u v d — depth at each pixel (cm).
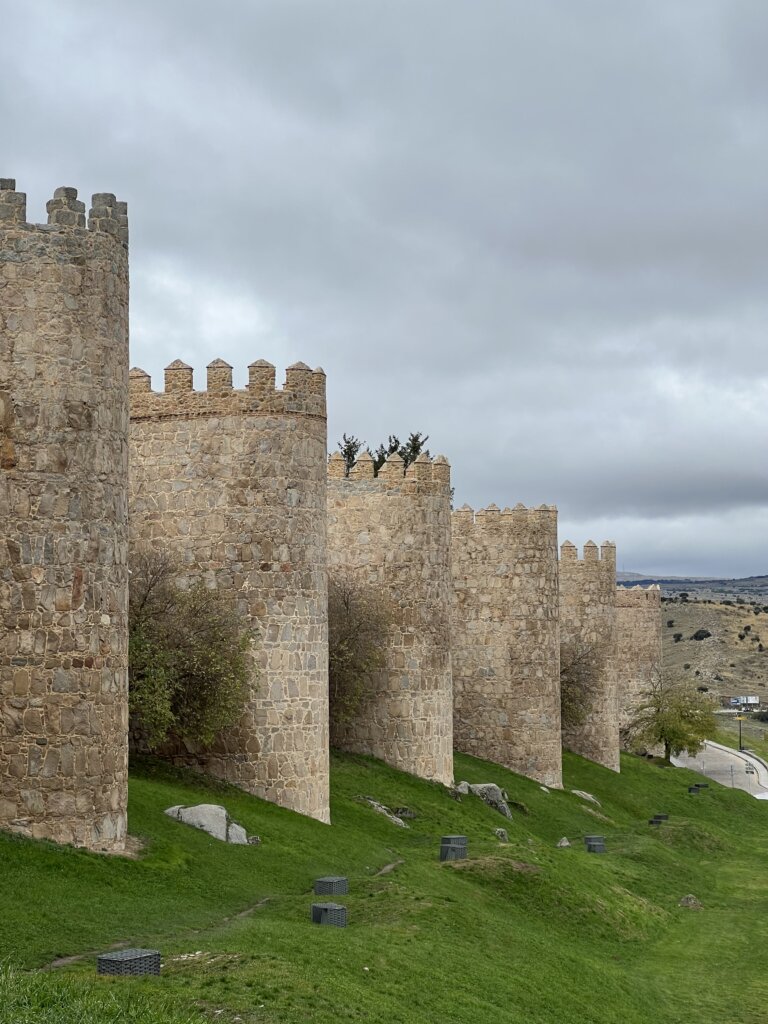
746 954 3909
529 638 6594
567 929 3788
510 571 6619
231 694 4019
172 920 2700
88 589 2942
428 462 5550
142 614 4025
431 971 2764
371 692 5447
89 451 2977
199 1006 2180
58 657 2897
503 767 6512
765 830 7206
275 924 2802
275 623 4191
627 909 4128
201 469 4253
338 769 5134
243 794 4084
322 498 4372
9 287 2944
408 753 5394
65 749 2889
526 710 6562
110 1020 2006
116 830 2986
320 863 3562
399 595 5462
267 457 4234
